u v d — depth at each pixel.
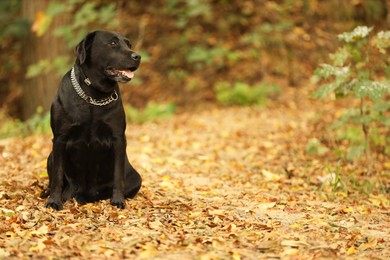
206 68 23.58
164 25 25.30
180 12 25.00
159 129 17.45
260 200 9.89
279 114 18.78
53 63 19.83
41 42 20.42
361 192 10.96
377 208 9.81
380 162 13.04
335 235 7.83
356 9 23.08
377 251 7.33
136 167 12.20
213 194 10.20
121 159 9.09
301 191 10.88
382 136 13.58
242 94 20.88
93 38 8.88
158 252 7.04
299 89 21.34
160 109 20.59
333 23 23.58
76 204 8.98
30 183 10.18
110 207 8.92
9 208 8.67
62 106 8.88
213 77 23.09
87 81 8.81
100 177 9.37
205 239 7.51
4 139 16.61
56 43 20.42
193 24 25.08
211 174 12.06
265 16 24.66
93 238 7.44
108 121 8.93
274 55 23.19
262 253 7.16
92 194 9.41
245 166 13.04
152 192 10.03
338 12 23.48
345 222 8.64
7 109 23.72
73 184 9.41
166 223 8.25
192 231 7.91
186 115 20.14
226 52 23.23
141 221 8.25
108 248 7.09
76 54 8.78
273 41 23.50
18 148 14.02
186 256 6.93
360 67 12.15
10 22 22.77
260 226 8.22
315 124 15.71
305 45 23.38
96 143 8.98
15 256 6.73
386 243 7.62
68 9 19.66
